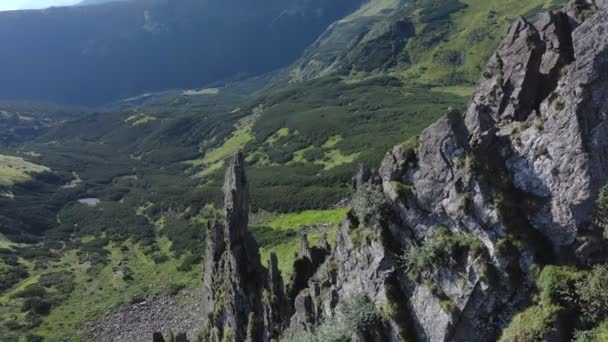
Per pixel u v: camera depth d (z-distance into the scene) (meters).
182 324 99.19
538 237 23.31
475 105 26.52
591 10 24.19
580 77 22.17
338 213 121.75
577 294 21.55
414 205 26.39
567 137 22.58
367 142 185.88
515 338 22.03
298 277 37.44
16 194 196.50
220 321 43.81
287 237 110.19
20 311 107.88
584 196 22.08
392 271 26.33
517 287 22.97
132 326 101.69
